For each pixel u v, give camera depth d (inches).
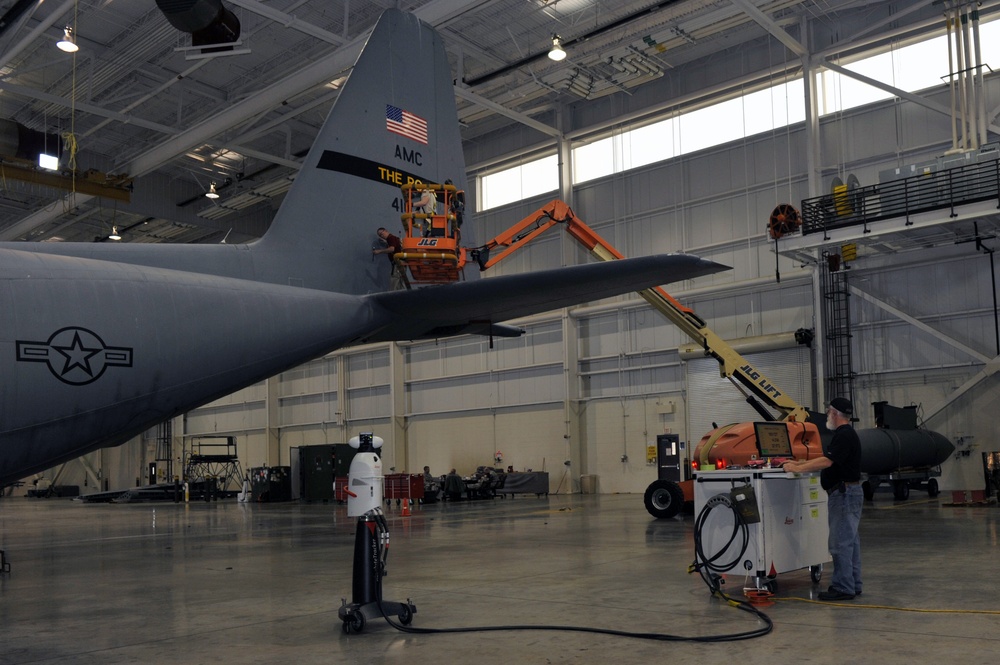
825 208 893.2
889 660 194.4
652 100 1187.9
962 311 937.5
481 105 1122.7
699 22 971.3
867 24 1007.0
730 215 1109.7
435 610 272.5
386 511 932.0
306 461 1290.6
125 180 1122.7
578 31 1043.3
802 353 1030.4
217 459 1562.5
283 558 458.0
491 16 1023.0
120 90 1180.5
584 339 1262.3
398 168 362.6
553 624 245.4
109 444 265.1
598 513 786.2
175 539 614.2
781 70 1058.7
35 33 893.8
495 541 520.1
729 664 193.3
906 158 974.4
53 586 365.1
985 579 313.9
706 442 542.6
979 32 903.1
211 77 1169.4
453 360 1403.8
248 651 219.1
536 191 1311.5
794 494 296.0
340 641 229.0
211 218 1512.1
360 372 1530.5
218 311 281.0
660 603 276.7
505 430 1325.0
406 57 377.4
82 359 245.6
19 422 235.1
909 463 845.2
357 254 339.3
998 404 908.0
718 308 1117.1
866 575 327.6
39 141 924.6
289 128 1277.1
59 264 250.8
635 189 1198.3
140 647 228.5
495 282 292.4
